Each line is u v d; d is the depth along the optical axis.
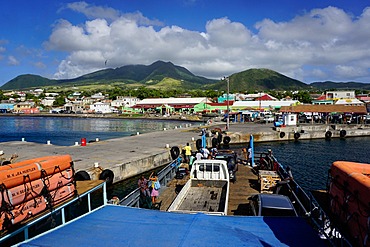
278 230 7.49
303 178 29.25
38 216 8.08
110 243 6.62
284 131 56.34
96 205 20.64
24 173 7.89
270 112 99.06
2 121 126.69
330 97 131.75
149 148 36.22
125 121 119.12
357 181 6.10
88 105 194.62
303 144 51.25
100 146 38.28
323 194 9.73
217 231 7.35
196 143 40.72
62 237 6.92
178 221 8.07
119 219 8.23
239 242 6.73
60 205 8.85
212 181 15.80
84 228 7.52
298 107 78.62
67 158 9.69
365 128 61.53
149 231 7.32
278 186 16.00
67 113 168.88
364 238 5.50
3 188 7.21
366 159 38.81
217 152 23.25
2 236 7.00
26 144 41.72
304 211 11.04
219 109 128.88
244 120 82.62
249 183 18.56
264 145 50.22
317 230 7.75
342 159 38.75
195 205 13.32
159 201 15.35
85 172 22.52
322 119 78.50
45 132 79.62
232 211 13.94
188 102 143.12
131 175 28.00
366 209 5.54
